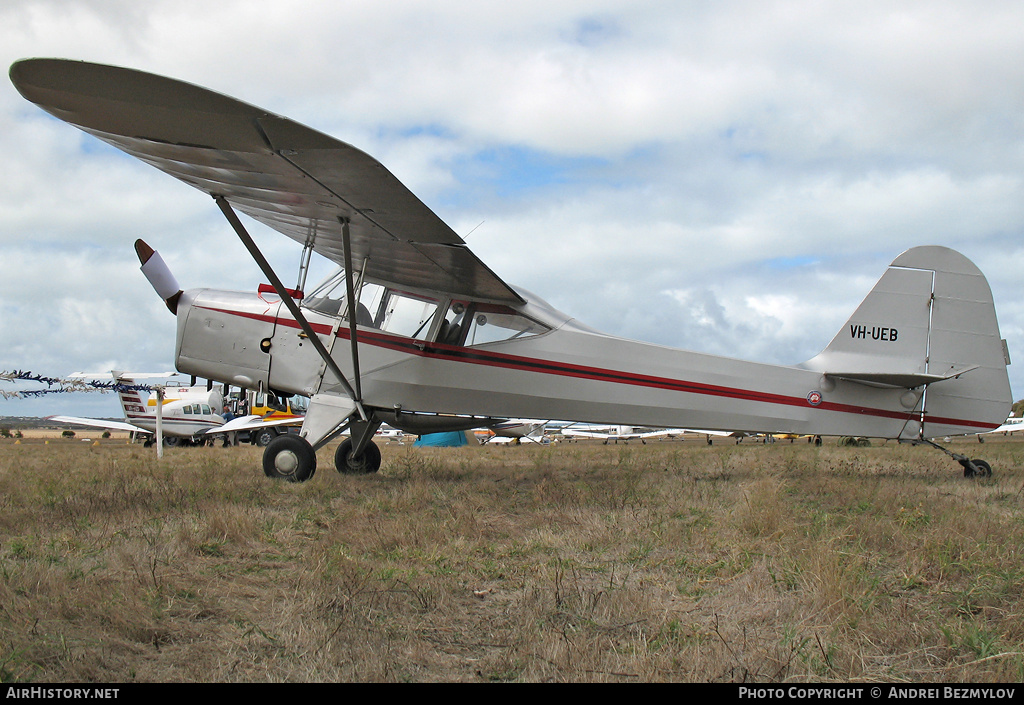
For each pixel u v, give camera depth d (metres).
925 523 4.87
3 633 2.58
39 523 4.79
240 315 8.48
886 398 8.66
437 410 8.28
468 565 3.90
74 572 3.45
